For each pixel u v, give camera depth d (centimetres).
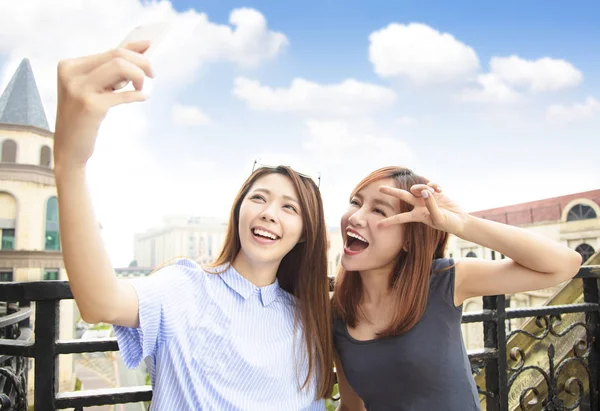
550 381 187
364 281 133
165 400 101
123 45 67
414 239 121
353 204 136
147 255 5297
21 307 230
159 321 100
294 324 124
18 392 132
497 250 110
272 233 118
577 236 1497
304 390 122
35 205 1875
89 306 82
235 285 118
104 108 65
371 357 125
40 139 1945
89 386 1842
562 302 298
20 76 1986
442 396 120
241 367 109
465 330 1191
